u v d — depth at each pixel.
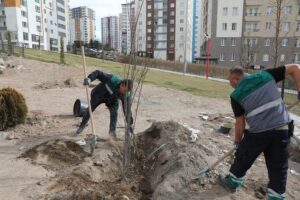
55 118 7.37
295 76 3.53
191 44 57.88
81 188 3.88
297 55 45.28
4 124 6.12
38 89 11.85
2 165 4.50
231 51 48.25
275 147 3.52
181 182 4.01
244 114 3.66
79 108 7.33
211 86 17.38
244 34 47.09
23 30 69.75
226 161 4.77
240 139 3.79
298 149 5.90
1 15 67.69
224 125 6.78
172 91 13.10
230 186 3.95
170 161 4.45
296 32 44.47
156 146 5.13
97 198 3.71
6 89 6.41
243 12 46.81
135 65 4.37
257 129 3.52
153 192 4.04
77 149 5.08
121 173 4.49
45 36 82.00
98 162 4.59
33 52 31.94
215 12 48.47
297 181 4.67
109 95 5.63
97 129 6.50
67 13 99.62
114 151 4.99
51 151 4.91
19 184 3.98
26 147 5.26
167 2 72.25
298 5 43.84
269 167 3.59
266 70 3.65
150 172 4.62
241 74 3.78
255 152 3.59
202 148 4.85
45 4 81.69
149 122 7.54
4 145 5.39
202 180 4.10
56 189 3.84
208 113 9.02
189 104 10.47
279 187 3.53
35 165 4.52
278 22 9.48
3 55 20.83
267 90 3.49
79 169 4.34
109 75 5.56
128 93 4.56
